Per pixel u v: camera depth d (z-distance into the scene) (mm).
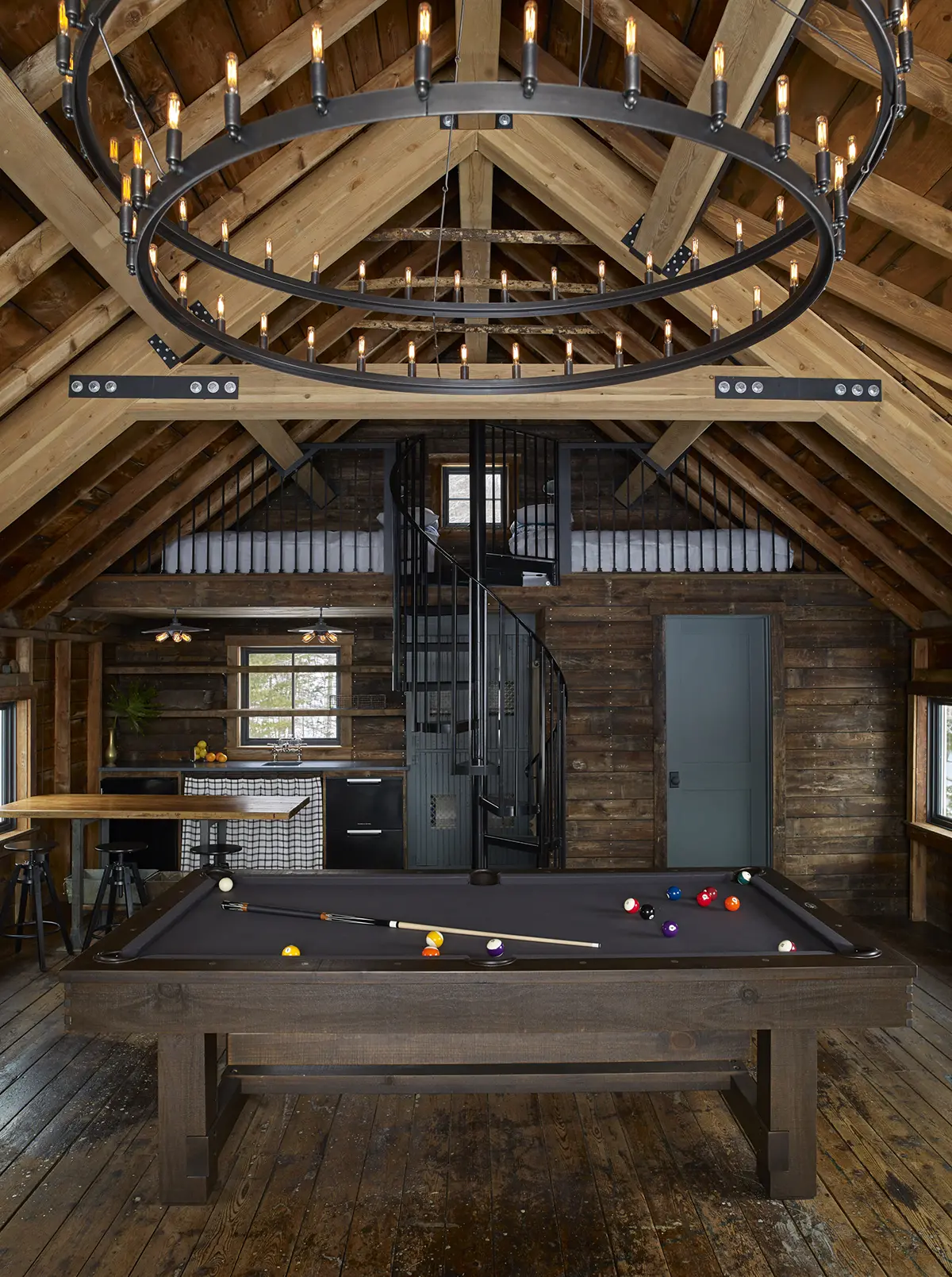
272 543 7285
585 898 4004
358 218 4168
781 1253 2916
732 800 7293
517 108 1687
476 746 6035
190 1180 3186
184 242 2344
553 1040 3166
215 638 8547
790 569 7332
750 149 1811
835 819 7219
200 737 8555
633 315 5824
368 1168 3436
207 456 6594
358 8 3287
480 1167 3438
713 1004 3055
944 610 6500
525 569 6816
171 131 1820
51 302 3812
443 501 8531
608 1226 3059
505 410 4648
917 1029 4746
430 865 7789
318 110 1693
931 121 2941
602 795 7148
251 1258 2895
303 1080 3588
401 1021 3035
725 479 7285
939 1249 2941
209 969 3002
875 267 3742
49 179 3039
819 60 2996
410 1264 2859
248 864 7859
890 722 7262
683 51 3205
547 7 3664
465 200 4684
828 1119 3803
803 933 3504
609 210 4105
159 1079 3217
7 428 4344
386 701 8523
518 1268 2838
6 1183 3342
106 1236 3018
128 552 6852
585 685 7172
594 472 8375
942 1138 3646
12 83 2730
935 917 6867
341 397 4465
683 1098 4031
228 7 3064
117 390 4305
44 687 7156
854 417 4586
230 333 4438
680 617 7277
